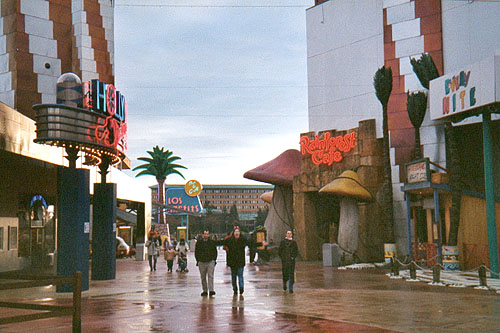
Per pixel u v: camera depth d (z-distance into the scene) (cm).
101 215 2095
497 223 2206
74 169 1655
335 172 3297
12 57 2881
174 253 2534
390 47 3055
